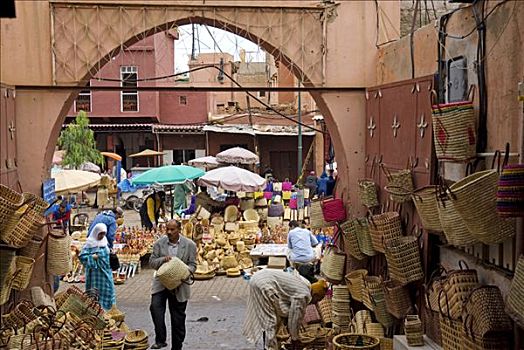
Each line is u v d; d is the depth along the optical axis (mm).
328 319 7141
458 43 4859
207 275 11586
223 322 8453
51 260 6816
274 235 13805
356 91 7297
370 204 6656
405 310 5508
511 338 3807
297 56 7246
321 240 12602
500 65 4129
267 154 28375
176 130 28906
